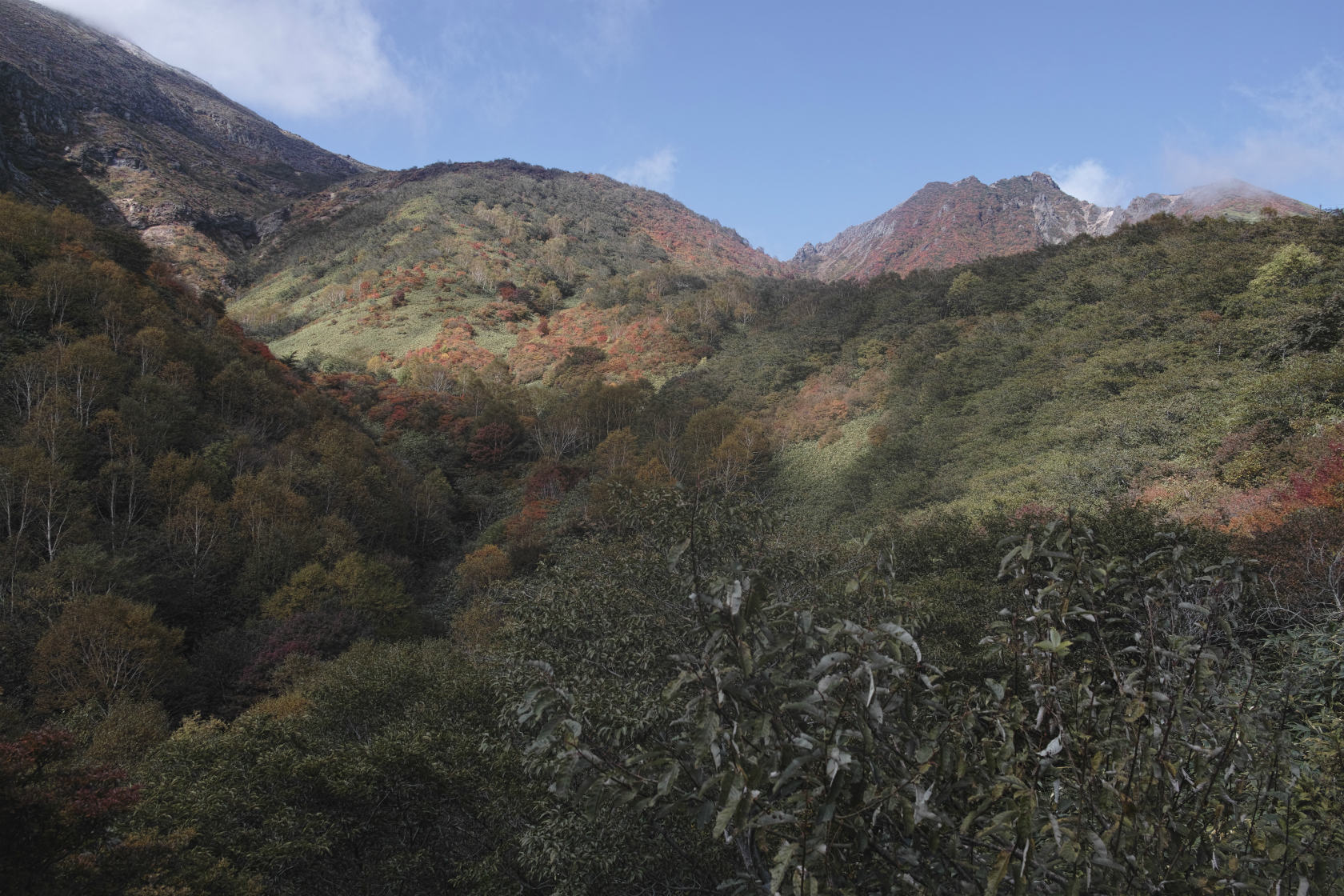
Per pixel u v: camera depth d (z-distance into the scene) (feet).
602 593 24.13
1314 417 75.97
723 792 5.51
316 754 31.04
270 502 115.03
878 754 6.29
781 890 6.53
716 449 174.81
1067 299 187.62
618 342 344.49
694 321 343.26
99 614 71.10
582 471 193.47
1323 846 6.68
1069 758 6.67
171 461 115.03
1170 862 6.29
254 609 99.35
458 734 29.45
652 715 13.60
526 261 503.20
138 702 67.21
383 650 68.85
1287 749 7.28
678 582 21.02
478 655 35.96
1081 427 111.34
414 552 155.43
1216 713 7.47
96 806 19.20
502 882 21.79
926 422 159.02
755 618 6.32
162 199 581.94
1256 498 62.03
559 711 6.79
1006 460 118.52
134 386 127.44
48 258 157.89
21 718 57.31
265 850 23.48
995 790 6.07
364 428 218.59
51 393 112.88
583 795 6.64
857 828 6.06
